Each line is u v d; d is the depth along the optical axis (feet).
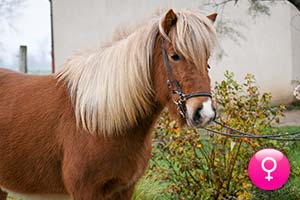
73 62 11.13
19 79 12.21
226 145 14.39
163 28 9.60
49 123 10.97
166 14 9.52
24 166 11.36
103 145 10.30
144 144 10.79
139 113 10.36
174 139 14.14
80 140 10.49
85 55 11.07
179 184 14.85
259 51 40.34
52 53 41.47
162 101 10.08
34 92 11.52
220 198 14.56
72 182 10.66
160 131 14.66
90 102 10.37
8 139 11.39
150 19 10.46
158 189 16.29
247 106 14.69
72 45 41.27
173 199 15.56
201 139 14.97
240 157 14.69
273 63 40.57
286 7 40.09
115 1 40.57
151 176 15.75
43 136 11.03
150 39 10.00
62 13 41.09
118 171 10.50
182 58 9.37
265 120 15.26
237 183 14.58
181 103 9.43
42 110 11.13
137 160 10.71
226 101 14.44
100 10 40.83
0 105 11.76
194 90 9.22
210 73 40.04
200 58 9.27
